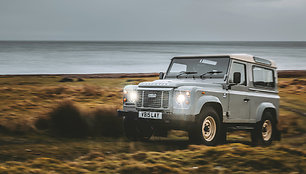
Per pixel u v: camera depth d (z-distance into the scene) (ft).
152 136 31.48
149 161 19.83
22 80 82.69
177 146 26.43
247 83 29.32
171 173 17.70
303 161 19.72
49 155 21.35
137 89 26.55
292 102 56.54
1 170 16.97
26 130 29.04
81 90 58.08
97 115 31.99
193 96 24.48
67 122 30.19
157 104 25.44
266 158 19.69
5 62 210.38
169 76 29.66
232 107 27.61
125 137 30.22
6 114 34.45
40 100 45.83
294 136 34.47
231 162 19.45
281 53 410.93
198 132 24.73
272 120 31.30
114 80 87.51
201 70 28.53
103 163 19.24
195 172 17.89
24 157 20.58
